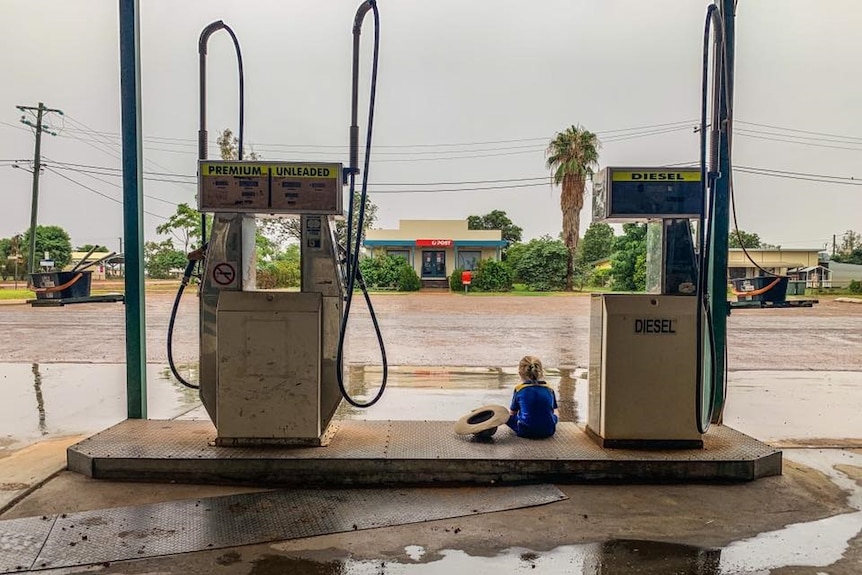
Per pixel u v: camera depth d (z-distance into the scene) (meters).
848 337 12.63
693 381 3.91
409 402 6.11
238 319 3.84
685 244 4.05
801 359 9.49
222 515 3.15
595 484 3.67
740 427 5.16
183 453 3.71
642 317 3.89
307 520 3.11
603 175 4.13
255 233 4.29
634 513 3.23
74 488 3.51
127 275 4.58
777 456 3.83
